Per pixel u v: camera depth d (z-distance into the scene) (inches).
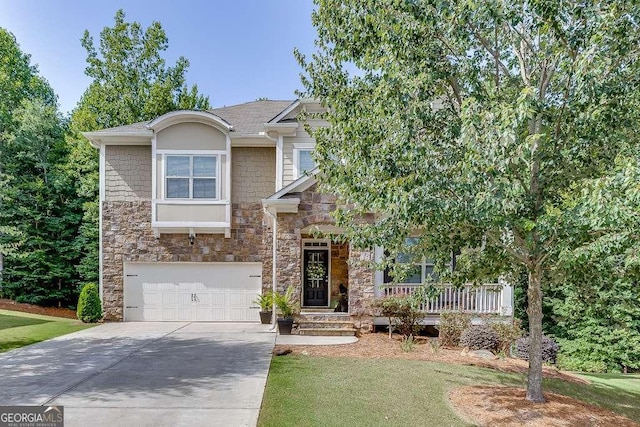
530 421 248.1
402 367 349.1
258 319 588.7
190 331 502.0
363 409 253.9
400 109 251.4
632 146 241.1
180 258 587.8
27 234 803.4
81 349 400.5
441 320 471.2
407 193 224.8
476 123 211.6
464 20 236.7
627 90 225.0
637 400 342.3
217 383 294.5
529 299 285.9
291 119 593.9
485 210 215.3
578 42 222.7
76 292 839.1
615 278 255.3
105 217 589.3
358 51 267.3
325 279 631.2
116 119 977.5
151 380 300.7
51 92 1163.9
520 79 292.8
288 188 505.7
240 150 604.7
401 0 239.0
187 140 584.4
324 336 474.3
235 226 596.1
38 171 855.1
